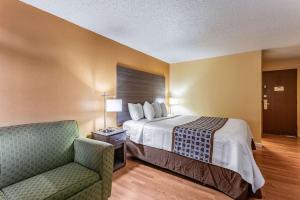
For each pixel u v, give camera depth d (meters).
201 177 2.21
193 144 2.31
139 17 2.32
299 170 2.58
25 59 1.97
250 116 3.90
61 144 1.93
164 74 4.88
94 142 1.91
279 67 4.93
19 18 1.92
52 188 1.40
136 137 2.90
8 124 1.83
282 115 5.00
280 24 2.49
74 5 2.04
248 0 1.91
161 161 2.62
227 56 4.18
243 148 1.95
